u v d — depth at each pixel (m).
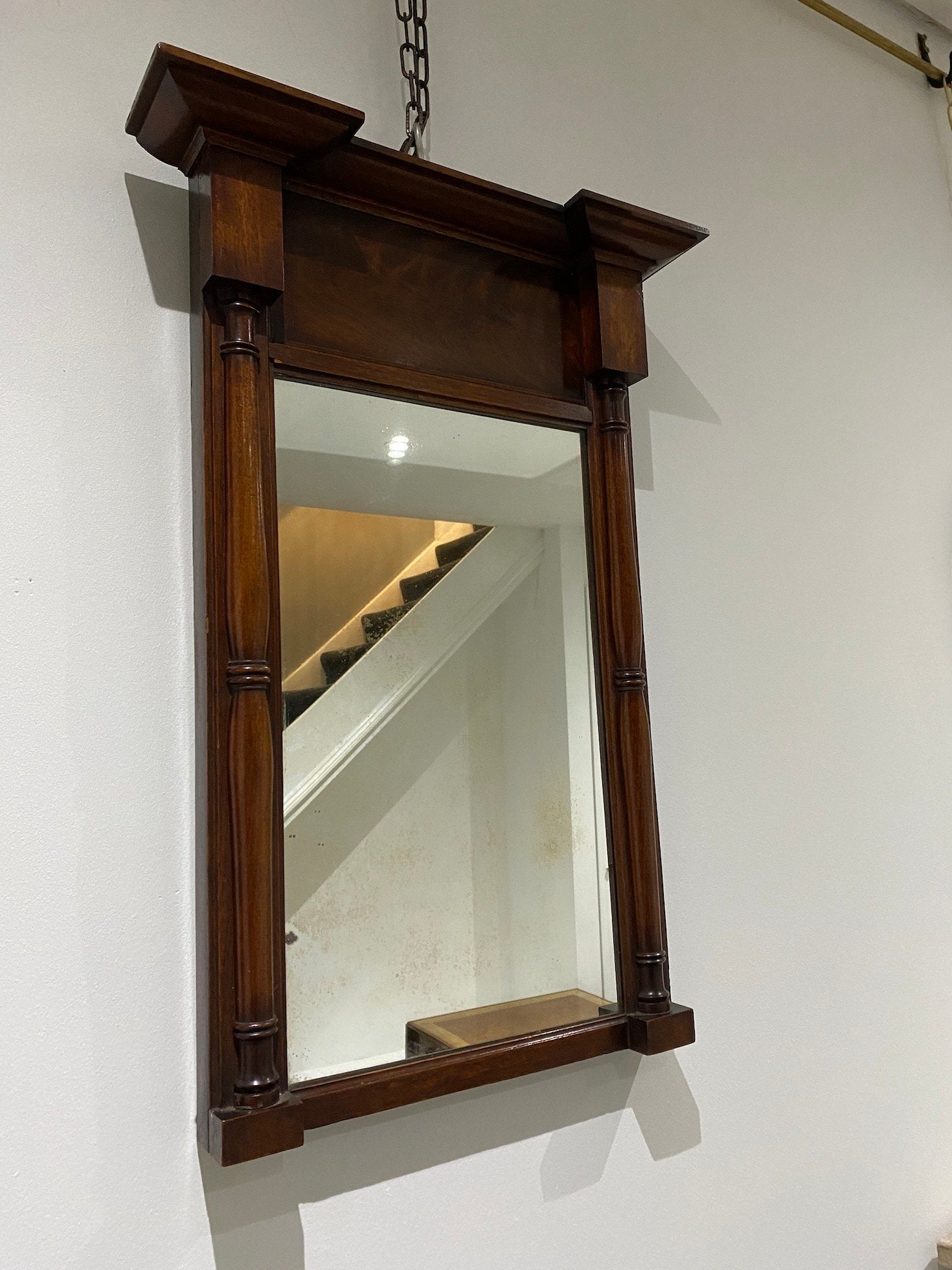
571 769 0.95
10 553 0.75
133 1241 0.72
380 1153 0.84
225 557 0.77
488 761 0.91
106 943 0.75
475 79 1.09
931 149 1.65
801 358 1.35
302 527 0.83
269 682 0.76
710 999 1.10
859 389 1.42
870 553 1.38
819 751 1.26
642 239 1.01
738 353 1.28
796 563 1.28
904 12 1.66
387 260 0.91
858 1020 1.23
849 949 1.24
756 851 1.17
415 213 0.92
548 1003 0.90
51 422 0.78
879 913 1.28
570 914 0.93
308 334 0.85
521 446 0.98
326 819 0.81
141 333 0.83
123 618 0.79
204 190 0.79
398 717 0.86
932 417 1.52
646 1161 1.02
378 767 0.84
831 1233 1.16
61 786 0.75
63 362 0.79
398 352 0.91
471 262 0.97
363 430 0.88
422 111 0.97
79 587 0.77
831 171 1.46
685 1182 1.04
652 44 1.27
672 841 1.10
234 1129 0.69
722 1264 1.06
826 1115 1.18
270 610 0.78
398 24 1.04
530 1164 0.93
